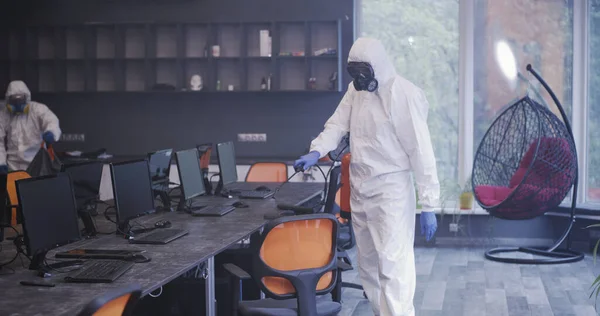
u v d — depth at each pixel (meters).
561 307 5.52
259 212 5.17
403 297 4.09
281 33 8.92
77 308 2.60
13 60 9.20
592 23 7.98
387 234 4.10
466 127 8.34
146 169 4.31
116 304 2.31
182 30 8.98
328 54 8.59
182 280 4.48
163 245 3.85
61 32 9.19
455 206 8.25
